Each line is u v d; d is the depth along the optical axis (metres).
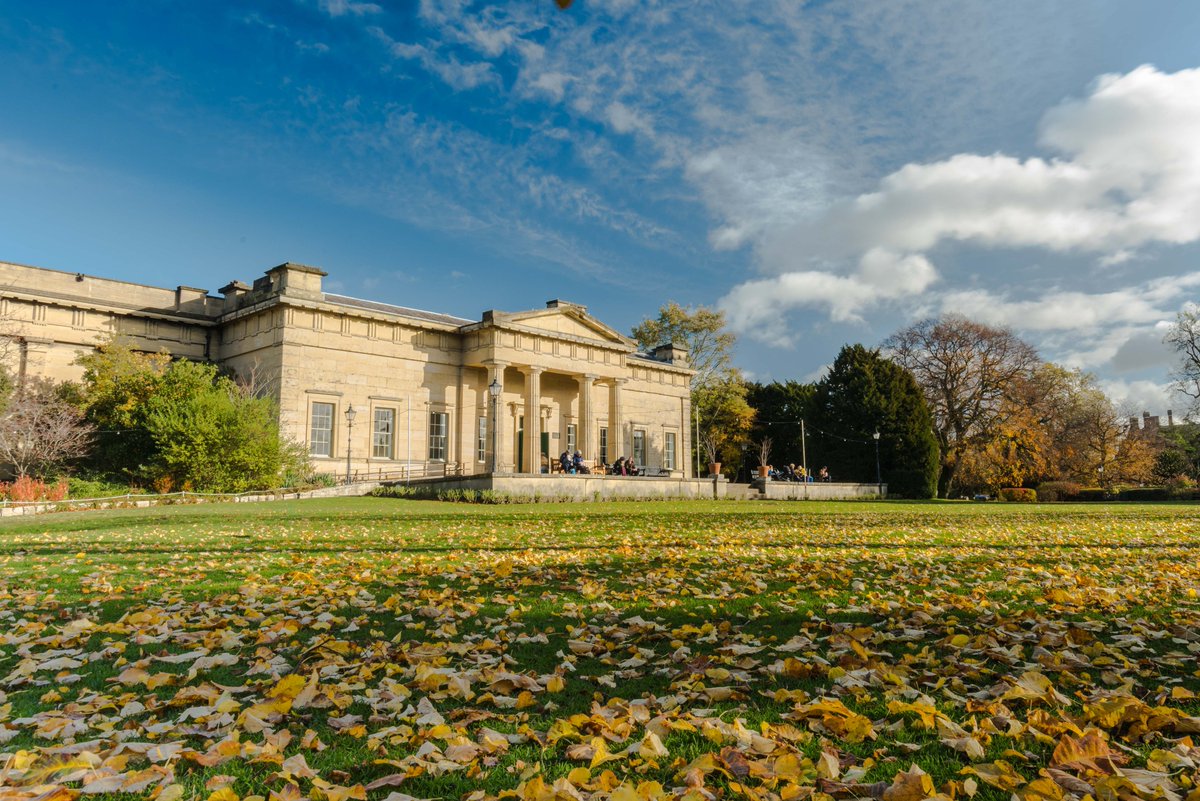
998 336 56.59
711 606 6.93
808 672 4.63
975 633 5.68
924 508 29.58
